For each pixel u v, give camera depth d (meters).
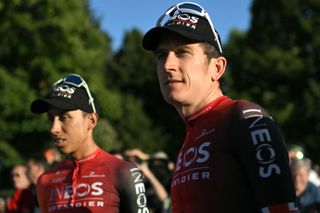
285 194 2.05
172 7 2.49
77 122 4.09
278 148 2.12
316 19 32.12
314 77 32.03
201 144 2.30
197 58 2.38
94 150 4.17
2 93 25.62
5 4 26.41
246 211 2.15
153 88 47.25
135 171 4.08
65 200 4.08
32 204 6.84
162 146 43.31
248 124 2.17
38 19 26.94
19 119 25.86
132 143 42.31
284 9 32.69
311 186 6.04
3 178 21.73
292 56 32.19
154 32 2.39
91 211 3.97
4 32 26.41
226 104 2.33
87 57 27.42
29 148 26.56
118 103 29.03
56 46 26.75
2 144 25.34
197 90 2.38
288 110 31.33
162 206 5.86
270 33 33.06
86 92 4.19
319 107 30.75
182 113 2.45
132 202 4.00
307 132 31.14
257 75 32.66
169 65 2.37
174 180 2.41
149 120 43.62
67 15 27.23
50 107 4.10
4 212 7.35
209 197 2.22
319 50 31.88
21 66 26.56
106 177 4.04
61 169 4.21
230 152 2.21
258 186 2.08
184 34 2.34
